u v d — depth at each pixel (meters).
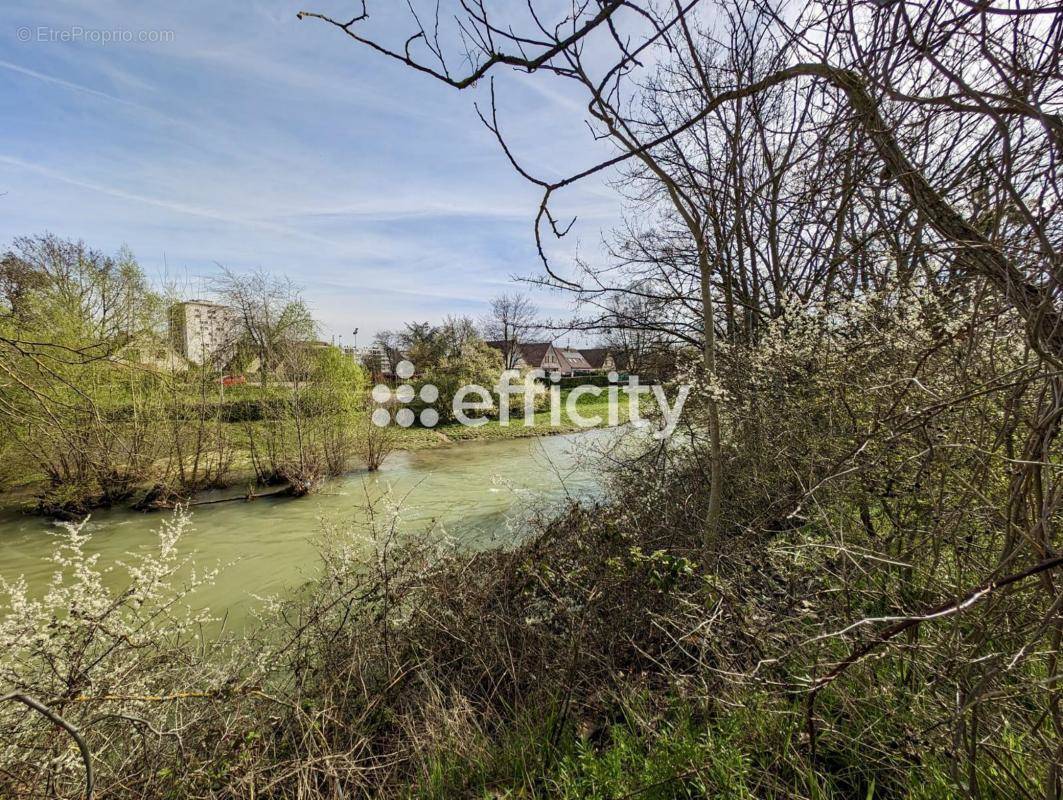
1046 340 1.29
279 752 2.76
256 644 3.53
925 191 1.47
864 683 2.25
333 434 12.78
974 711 1.64
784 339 3.96
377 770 2.72
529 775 2.52
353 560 3.98
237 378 12.83
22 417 6.87
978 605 1.80
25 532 8.76
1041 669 2.01
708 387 3.86
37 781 2.21
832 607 2.56
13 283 11.12
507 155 1.58
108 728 2.59
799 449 3.59
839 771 2.15
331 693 3.00
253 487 11.55
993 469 2.09
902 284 2.79
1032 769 1.76
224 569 6.92
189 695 2.53
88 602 2.57
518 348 31.02
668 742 2.38
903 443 2.50
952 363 2.30
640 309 6.14
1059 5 1.02
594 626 3.31
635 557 3.49
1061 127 1.06
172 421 11.10
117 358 6.50
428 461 14.57
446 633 3.53
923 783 1.93
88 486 9.61
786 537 3.38
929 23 1.17
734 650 2.80
